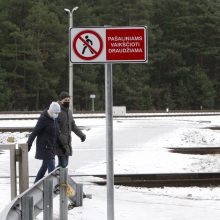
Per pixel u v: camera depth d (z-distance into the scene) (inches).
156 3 5157.5
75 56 363.3
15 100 4057.6
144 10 4749.0
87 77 4266.7
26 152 489.4
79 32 362.0
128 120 2127.2
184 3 5098.4
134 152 1165.7
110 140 361.4
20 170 489.7
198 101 4822.8
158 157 1095.6
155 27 4849.9
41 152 613.9
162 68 4958.2
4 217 279.7
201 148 1203.2
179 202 630.5
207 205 613.3
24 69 4067.4
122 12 4697.3
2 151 1161.4
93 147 1246.3
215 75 5177.2
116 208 574.9
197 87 4832.7
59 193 452.8
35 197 372.2
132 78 4463.6
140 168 960.3
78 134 661.3
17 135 1494.8
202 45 5083.7
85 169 925.8
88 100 4215.1
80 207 551.5
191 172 883.4
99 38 361.4
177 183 802.2
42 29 4131.4
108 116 361.7
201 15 5098.4
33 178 773.9
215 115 2691.9
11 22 4143.7
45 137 613.6
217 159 1072.2
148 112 3019.2
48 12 4210.1
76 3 4645.7
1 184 700.7
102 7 4795.8
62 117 628.7
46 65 4160.9
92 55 362.0
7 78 4106.8
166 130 1680.6
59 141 629.3
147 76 4694.9
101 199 616.1
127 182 794.2
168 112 3036.4
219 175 851.4
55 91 4247.0
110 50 361.4
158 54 4832.7
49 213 382.9
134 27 360.8
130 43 360.8
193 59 5157.5
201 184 805.9
